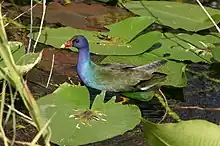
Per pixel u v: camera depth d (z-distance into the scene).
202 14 6.93
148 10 6.99
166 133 3.81
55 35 6.36
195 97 5.62
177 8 7.07
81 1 7.36
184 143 3.82
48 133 3.67
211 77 5.96
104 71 5.51
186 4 7.19
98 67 5.52
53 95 5.20
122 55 6.04
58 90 5.25
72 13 6.97
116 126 4.83
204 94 5.67
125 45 6.21
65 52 6.20
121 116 4.97
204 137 3.78
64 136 4.67
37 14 6.86
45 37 6.31
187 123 3.77
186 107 5.46
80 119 4.88
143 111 5.36
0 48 3.40
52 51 6.19
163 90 5.71
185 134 3.79
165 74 5.65
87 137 4.68
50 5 7.11
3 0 6.88
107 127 4.81
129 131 4.98
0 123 3.52
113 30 6.48
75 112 4.98
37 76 5.75
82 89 5.30
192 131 3.77
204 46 6.36
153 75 5.59
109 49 6.12
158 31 6.55
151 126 3.81
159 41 6.43
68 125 4.80
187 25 6.65
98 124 4.84
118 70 5.54
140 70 5.57
